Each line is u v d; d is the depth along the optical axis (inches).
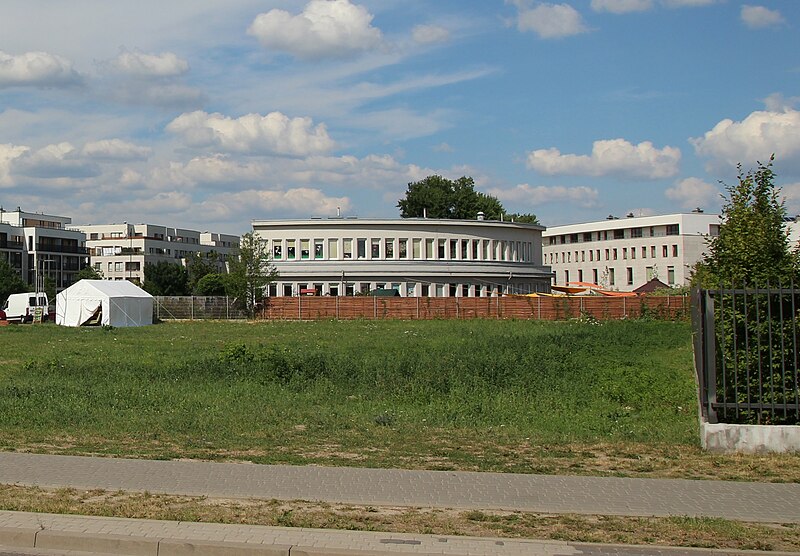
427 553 307.9
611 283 5177.2
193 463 462.9
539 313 2928.2
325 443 540.7
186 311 3102.9
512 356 1179.9
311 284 3708.2
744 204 573.6
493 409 714.8
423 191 4963.1
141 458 478.6
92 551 321.7
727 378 527.5
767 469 447.5
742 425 495.8
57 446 521.3
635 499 383.6
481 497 385.7
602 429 605.9
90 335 2070.6
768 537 324.2
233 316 3112.7
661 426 623.8
